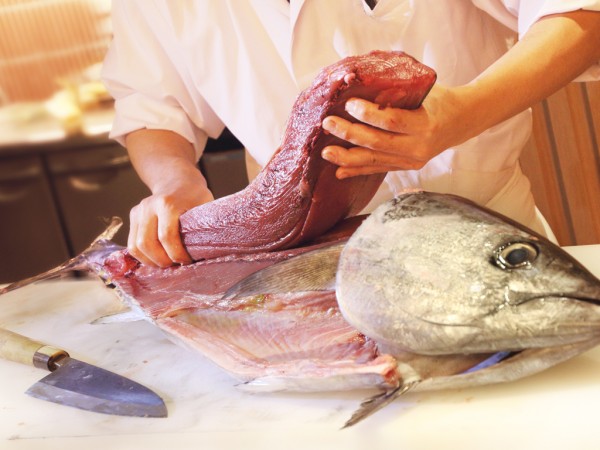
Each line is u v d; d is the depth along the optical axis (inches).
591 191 79.4
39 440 48.9
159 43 76.4
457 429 41.1
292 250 55.7
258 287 51.4
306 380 44.6
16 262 141.0
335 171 49.2
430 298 40.8
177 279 60.0
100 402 51.0
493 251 40.7
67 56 144.9
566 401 41.1
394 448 41.7
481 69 65.5
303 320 50.3
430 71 42.4
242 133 72.9
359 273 43.6
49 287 75.4
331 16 62.5
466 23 63.6
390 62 42.4
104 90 145.3
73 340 62.6
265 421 45.6
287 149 48.5
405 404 43.6
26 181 136.2
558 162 82.1
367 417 43.2
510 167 67.7
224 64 70.0
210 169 112.9
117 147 132.4
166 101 78.7
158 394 51.1
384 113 42.9
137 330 62.0
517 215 68.7
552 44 52.2
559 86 53.5
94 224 137.1
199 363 54.2
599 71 57.9
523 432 39.9
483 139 64.4
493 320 39.4
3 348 59.7
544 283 39.2
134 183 134.6
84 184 135.6
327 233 55.4
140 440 46.6
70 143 133.5
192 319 54.7
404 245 42.9
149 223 61.6
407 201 45.6
